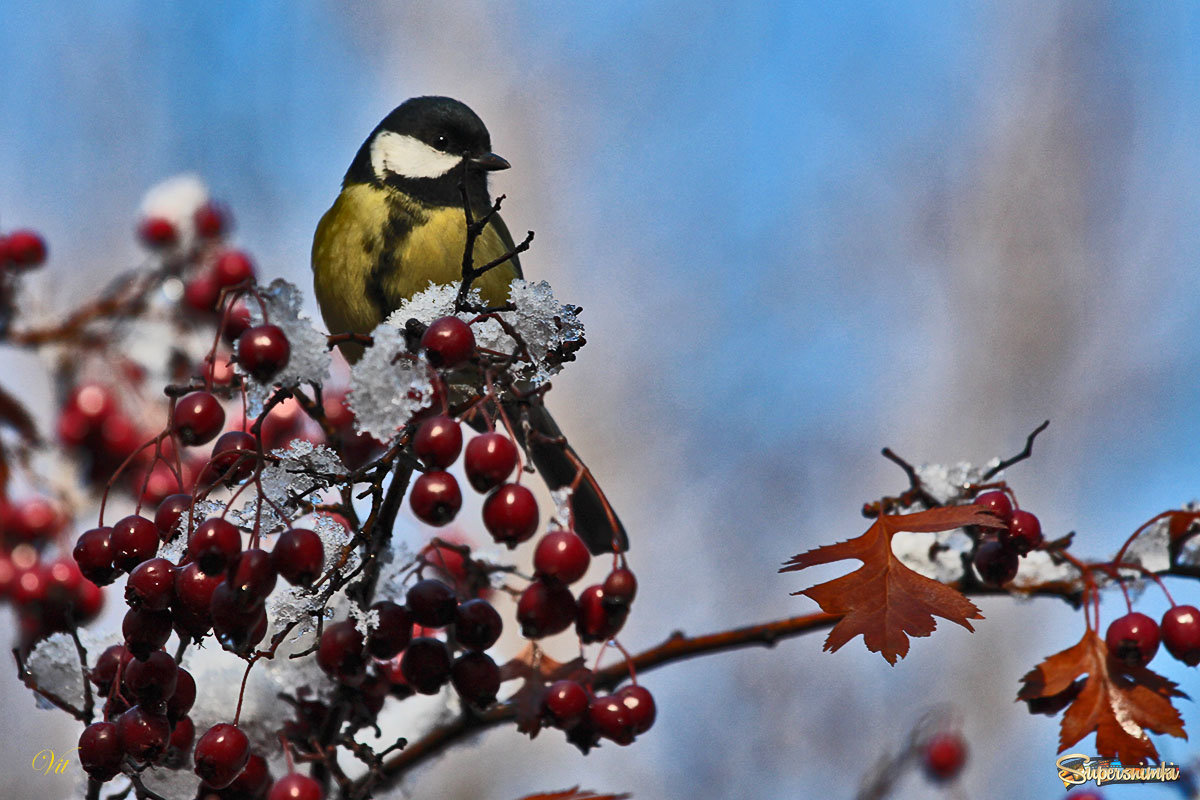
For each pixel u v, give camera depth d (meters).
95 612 6.33
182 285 7.93
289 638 4.86
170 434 4.21
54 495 7.30
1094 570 5.02
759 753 13.29
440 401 4.20
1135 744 4.38
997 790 13.77
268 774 4.53
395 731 5.73
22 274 7.60
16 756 10.12
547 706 4.54
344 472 4.39
